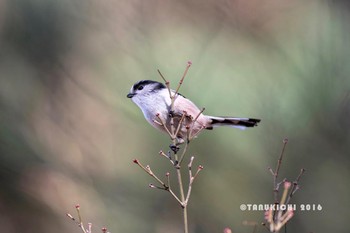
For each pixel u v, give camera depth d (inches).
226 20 472.4
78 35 488.1
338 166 419.5
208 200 446.6
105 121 486.0
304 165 422.3
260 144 423.2
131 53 484.1
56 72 484.1
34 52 475.8
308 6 458.6
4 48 470.6
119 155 474.6
